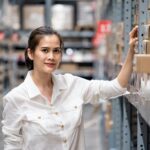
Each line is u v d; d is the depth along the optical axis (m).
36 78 2.52
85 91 2.59
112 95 2.57
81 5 11.31
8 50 11.77
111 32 5.00
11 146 2.54
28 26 10.75
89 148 6.60
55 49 2.43
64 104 2.53
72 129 2.50
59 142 2.49
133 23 2.99
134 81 2.52
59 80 2.55
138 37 2.40
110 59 5.01
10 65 11.58
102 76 8.70
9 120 2.52
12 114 2.50
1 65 10.87
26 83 2.51
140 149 2.63
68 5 11.23
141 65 1.87
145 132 2.62
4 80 11.56
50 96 2.53
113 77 4.09
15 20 11.04
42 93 2.52
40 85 2.52
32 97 2.46
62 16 11.16
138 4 2.57
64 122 2.48
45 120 2.46
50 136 2.46
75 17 11.43
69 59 12.19
